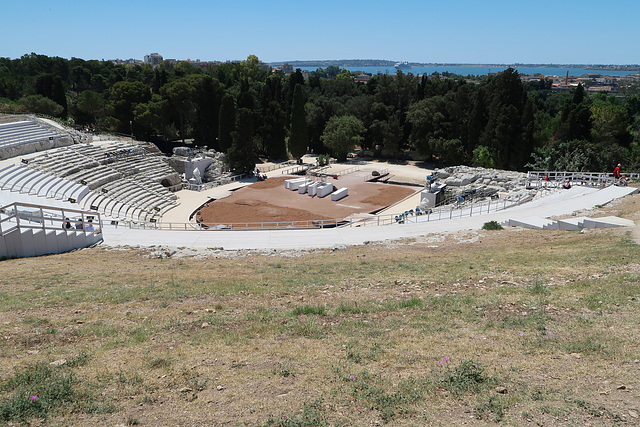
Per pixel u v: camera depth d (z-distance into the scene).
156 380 8.62
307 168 75.69
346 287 16.09
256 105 98.75
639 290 12.85
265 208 49.72
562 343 9.88
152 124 79.50
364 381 8.48
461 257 20.98
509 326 11.13
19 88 92.00
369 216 44.53
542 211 33.84
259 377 8.73
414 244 26.75
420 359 9.42
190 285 16.92
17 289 16.06
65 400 7.82
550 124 87.38
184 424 7.13
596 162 60.00
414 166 80.06
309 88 115.19
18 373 8.65
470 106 78.19
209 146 81.88
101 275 18.91
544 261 18.05
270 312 13.05
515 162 68.88
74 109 91.31
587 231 24.19
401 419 7.19
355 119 82.94
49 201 38.00
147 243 28.41
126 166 55.84
